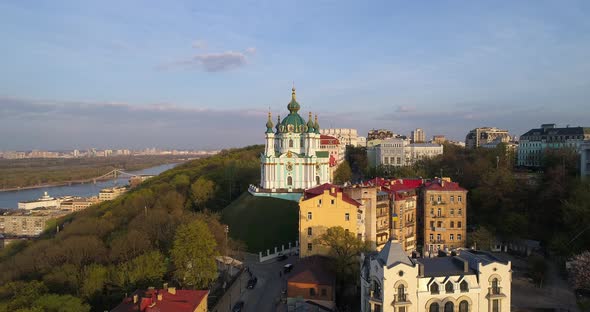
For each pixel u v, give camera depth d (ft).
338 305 336.90
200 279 349.20
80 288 345.92
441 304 256.73
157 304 252.01
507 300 262.06
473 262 270.26
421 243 477.36
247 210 595.47
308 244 409.08
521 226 464.65
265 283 391.86
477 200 536.01
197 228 366.63
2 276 411.75
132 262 355.36
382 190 447.83
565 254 400.26
